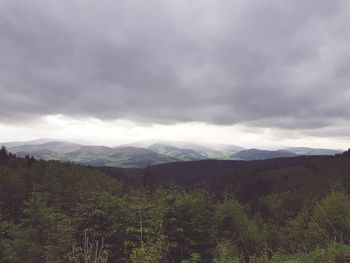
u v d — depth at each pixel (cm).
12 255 2678
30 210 3106
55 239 2441
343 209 3192
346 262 692
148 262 1345
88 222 2284
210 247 3000
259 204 10206
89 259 596
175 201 3011
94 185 6525
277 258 941
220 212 3538
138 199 2706
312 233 1650
